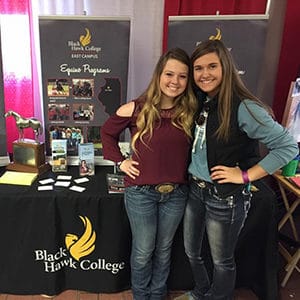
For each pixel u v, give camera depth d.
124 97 2.05
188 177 1.54
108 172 2.02
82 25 1.91
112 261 1.83
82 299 1.88
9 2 2.12
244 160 1.37
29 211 1.70
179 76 1.35
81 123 2.07
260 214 1.74
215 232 1.47
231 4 2.26
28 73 2.27
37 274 1.83
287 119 2.01
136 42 2.35
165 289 1.79
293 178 1.94
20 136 2.01
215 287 1.62
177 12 2.23
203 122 1.38
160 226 1.59
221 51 1.27
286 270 2.07
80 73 1.98
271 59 2.50
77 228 1.75
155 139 1.42
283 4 2.38
